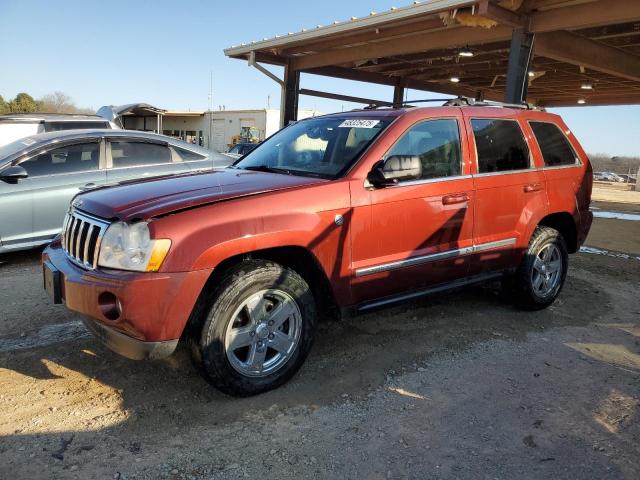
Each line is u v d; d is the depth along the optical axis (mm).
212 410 3039
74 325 4262
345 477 2504
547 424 3016
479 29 11188
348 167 3611
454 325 4523
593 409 3201
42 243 6246
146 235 2787
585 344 4234
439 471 2566
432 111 4059
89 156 6586
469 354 3938
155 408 3041
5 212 5934
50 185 6211
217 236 2895
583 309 5141
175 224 2826
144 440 2736
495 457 2689
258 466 2562
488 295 5402
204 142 43344
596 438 2893
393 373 3582
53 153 6355
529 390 3414
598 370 3754
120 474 2465
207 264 2857
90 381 3342
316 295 3613
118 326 2811
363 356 3836
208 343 2939
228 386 3055
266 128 39312
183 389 3268
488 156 4359
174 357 3697
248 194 3139
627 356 4027
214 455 2633
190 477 2467
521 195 4551
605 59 12656
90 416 2939
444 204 3961
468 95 22312
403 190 3709
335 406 3135
